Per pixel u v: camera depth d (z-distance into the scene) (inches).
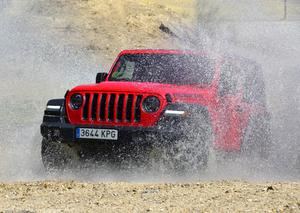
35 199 452.8
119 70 711.1
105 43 3582.7
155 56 711.1
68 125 622.8
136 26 3922.2
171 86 640.4
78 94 630.5
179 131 597.9
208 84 661.3
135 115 612.4
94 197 454.3
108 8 4023.1
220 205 402.9
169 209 394.0
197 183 532.1
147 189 492.1
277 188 476.7
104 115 618.5
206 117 608.4
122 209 398.6
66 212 390.9
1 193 489.1
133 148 605.9
